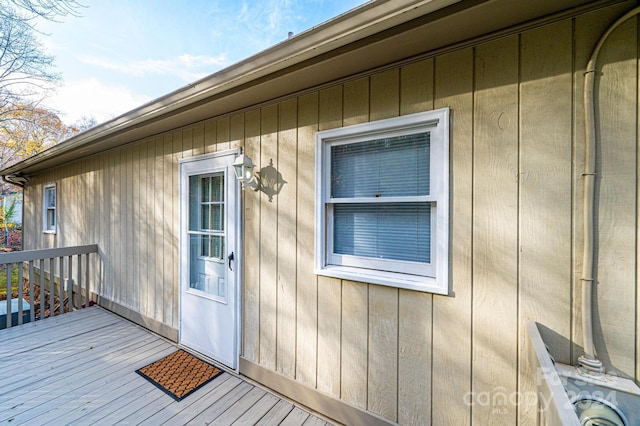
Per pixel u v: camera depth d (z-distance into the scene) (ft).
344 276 6.25
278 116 7.49
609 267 3.97
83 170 15.29
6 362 8.61
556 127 4.32
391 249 6.05
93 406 6.66
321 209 6.70
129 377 7.89
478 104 4.91
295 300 7.15
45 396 7.01
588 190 4.05
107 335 10.70
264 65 5.89
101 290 13.99
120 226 12.78
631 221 3.87
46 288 18.97
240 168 7.63
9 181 21.16
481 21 4.44
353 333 6.22
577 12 4.15
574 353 4.17
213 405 6.81
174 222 10.36
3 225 38.50
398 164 5.90
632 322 3.85
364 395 6.05
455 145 5.10
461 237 5.04
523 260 4.55
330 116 6.56
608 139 3.98
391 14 4.31
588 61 4.09
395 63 5.64
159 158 10.93
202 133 9.39
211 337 9.02
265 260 7.77
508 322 4.65
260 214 7.89
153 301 11.14
